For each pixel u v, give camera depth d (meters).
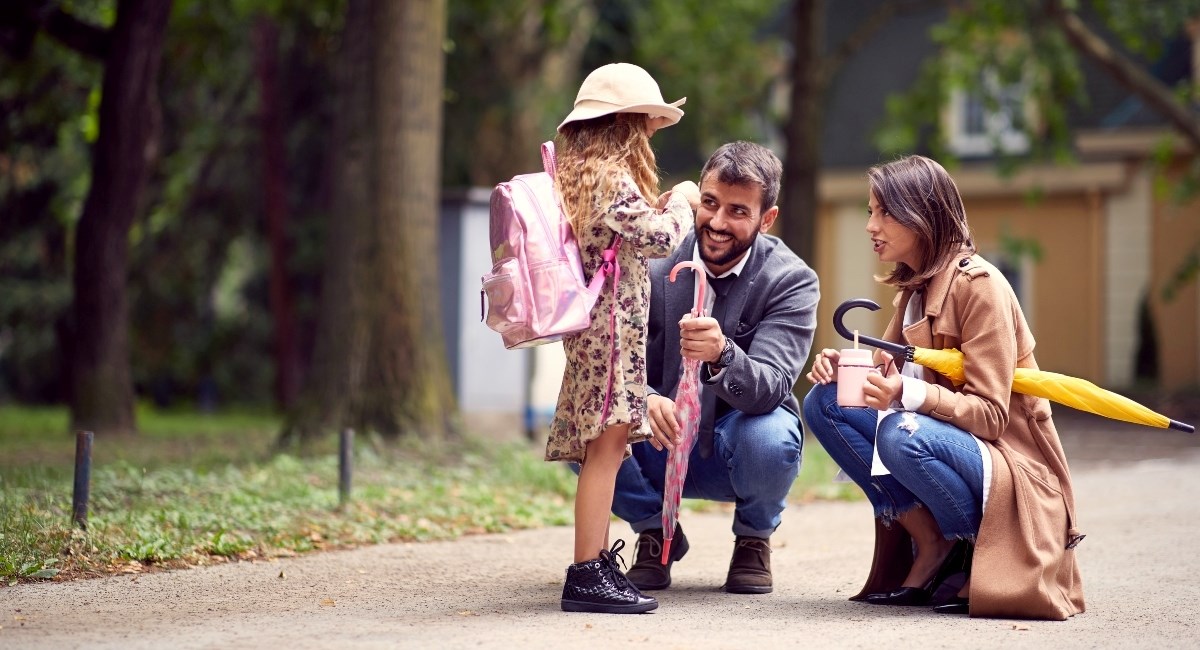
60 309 25.92
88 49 14.98
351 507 8.24
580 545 5.17
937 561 5.38
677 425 5.27
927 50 29.78
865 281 29.02
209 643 4.47
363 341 11.40
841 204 29.27
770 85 27.03
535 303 4.81
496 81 22.02
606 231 4.96
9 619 4.89
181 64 18.97
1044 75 21.30
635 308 5.04
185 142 23.84
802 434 5.68
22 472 9.16
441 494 9.18
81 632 4.66
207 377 28.48
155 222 26.17
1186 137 20.66
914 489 5.12
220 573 6.12
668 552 5.43
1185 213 26.33
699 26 25.11
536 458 10.97
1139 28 20.28
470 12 21.22
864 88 29.91
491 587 5.86
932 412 5.09
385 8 11.55
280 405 24.22
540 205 4.92
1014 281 27.95
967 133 28.45
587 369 5.01
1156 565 6.59
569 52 23.00
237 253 28.11
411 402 11.36
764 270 5.64
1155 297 26.53
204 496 8.24
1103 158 26.77
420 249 11.55
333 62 20.14
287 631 4.71
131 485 8.43
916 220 5.27
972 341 5.14
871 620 5.02
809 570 6.55
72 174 22.97
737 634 4.71
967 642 4.59
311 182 25.20
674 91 25.34
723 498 5.88
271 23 22.84
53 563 6.00
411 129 11.55
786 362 5.52
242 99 24.64
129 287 25.89
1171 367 26.36
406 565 6.52
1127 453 16.09
